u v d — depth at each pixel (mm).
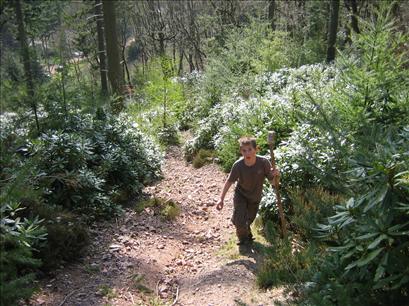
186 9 37719
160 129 12977
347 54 6484
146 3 40125
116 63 15023
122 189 8016
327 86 7844
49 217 5492
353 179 3014
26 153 7188
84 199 6754
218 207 5375
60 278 4941
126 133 9406
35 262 3379
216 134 10641
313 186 5879
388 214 2682
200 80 15312
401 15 9352
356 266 2998
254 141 5301
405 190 2746
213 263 5434
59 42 9109
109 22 14742
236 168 5398
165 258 5695
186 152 11094
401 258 2688
